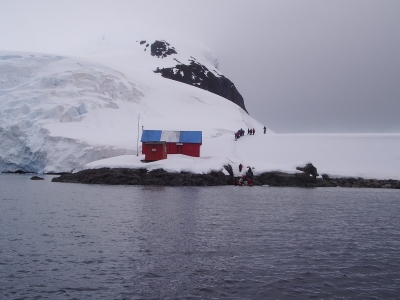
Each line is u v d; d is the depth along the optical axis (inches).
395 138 3186.5
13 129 3538.4
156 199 1563.7
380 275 671.8
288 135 3422.7
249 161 2812.5
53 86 4288.9
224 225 1042.1
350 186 2522.1
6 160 3479.3
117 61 7253.9
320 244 863.7
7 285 601.6
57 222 1051.3
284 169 2566.4
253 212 1284.4
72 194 1739.7
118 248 795.4
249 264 715.4
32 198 1584.6
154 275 651.5
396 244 876.6
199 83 7411.4
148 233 925.8
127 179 2337.6
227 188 2204.7
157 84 5605.3
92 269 673.6
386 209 1439.5
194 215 1186.6
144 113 4458.7
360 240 910.4
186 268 686.5
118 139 3449.8
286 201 1620.3
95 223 1037.8
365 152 2955.2
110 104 4264.3
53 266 685.3
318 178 2593.5
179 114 4753.9
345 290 605.0
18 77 4377.5
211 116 4972.9
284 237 921.5
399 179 2571.4
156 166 2407.7
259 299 569.9
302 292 595.5
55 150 3334.2
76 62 4958.2
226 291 594.6
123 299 561.0
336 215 1272.1
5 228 967.6
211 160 2667.3
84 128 3710.6
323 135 3353.8
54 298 560.1
